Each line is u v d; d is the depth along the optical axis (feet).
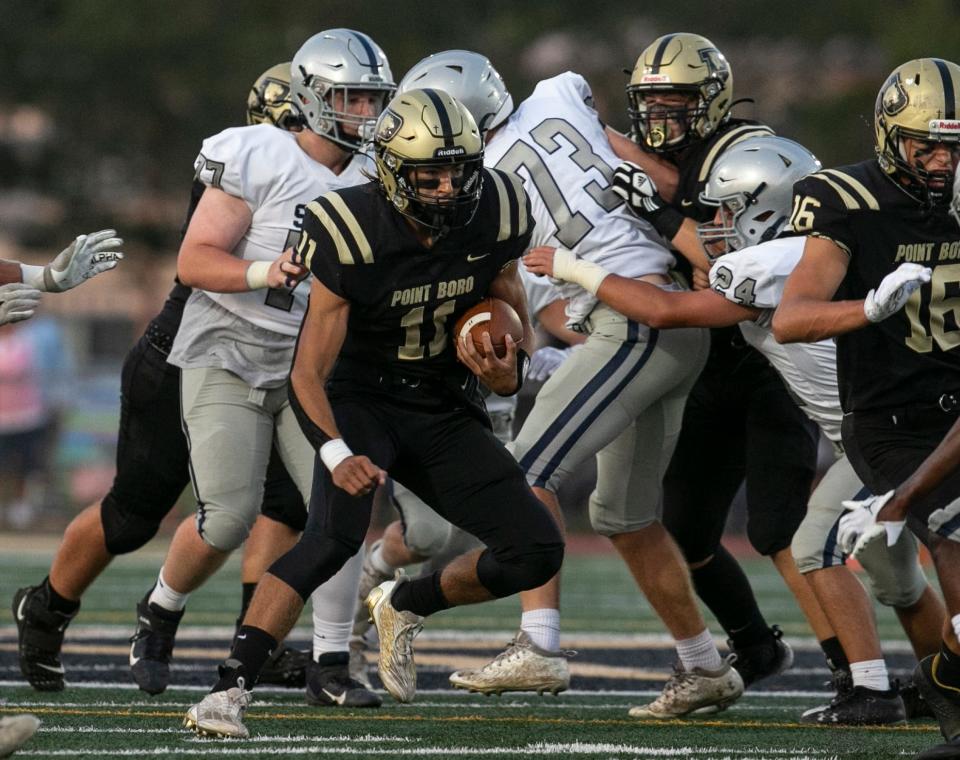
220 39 235.81
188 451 55.01
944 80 43.06
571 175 55.01
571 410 53.06
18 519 157.99
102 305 256.73
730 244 52.49
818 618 55.83
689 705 53.21
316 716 51.93
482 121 55.47
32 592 57.62
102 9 232.73
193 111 238.89
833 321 42.63
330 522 46.03
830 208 44.14
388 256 45.57
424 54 242.37
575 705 56.85
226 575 115.34
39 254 251.80
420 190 44.39
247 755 42.86
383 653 50.88
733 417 58.85
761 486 57.36
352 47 54.95
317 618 55.62
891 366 44.57
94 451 165.48
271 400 54.80
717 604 60.44
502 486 47.67
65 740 45.29
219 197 54.49
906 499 40.55
